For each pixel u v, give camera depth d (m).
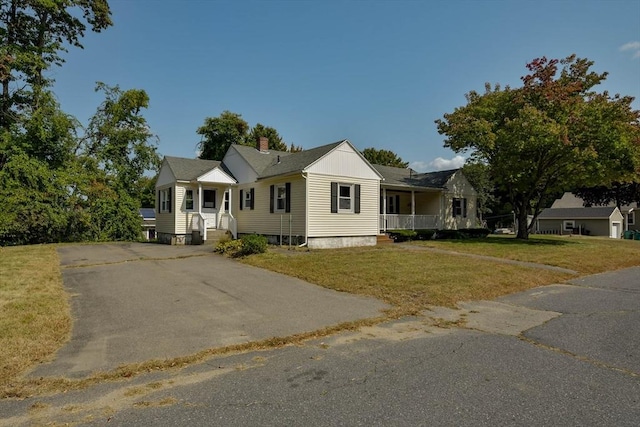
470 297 8.06
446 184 23.84
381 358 4.60
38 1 20.97
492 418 3.16
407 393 3.63
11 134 21.47
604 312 6.99
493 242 19.69
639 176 19.06
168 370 4.25
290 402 3.46
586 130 17.28
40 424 3.11
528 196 21.94
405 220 21.72
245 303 7.36
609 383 3.88
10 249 16.56
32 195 20.88
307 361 4.51
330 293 8.23
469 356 4.67
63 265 11.98
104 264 12.22
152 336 5.43
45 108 22.47
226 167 23.03
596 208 40.06
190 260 13.10
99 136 27.19
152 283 9.23
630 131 17.70
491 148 19.80
